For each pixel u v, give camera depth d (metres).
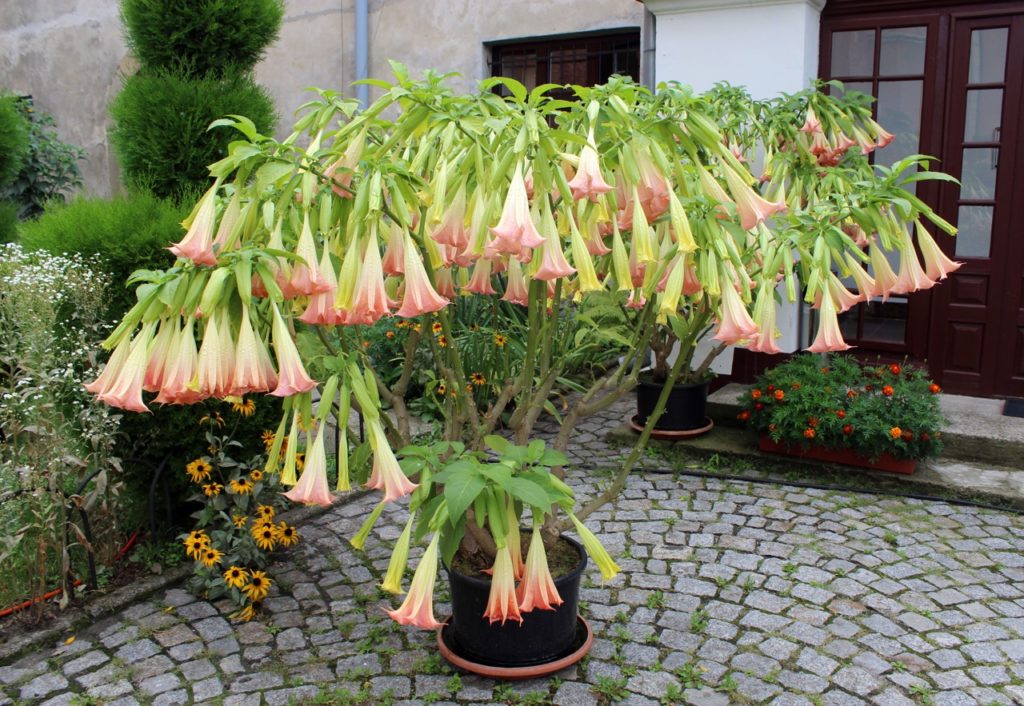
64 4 11.00
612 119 2.77
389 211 2.63
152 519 4.28
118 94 5.07
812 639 3.57
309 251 2.45
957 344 6.11
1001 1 5.67
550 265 2.56
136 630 3.73
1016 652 3.46
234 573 3.77
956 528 4.62
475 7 8.31
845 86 6.18
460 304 6.84
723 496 5.10
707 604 3.86
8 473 4.01
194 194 4.84
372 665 3.45
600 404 3.55
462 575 3.24
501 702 3.19
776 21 5.88
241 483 4.05
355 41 8.93
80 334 3.96
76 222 4.25
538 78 8.37
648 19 7.36
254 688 3.32
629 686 3.27
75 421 4.18
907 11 5.91
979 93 5.84
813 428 5.18
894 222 3.39
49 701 3.26
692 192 2.94
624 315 5.29
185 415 4.20
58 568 4.07
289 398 2.66
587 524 4.71
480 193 2.67
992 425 5.50
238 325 2.41
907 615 3.75
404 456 3.19
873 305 6.34
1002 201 5.85
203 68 5.22
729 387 6.45
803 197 5.60
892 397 5.19
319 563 4.31
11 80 11.63
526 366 3.43
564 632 3.34
